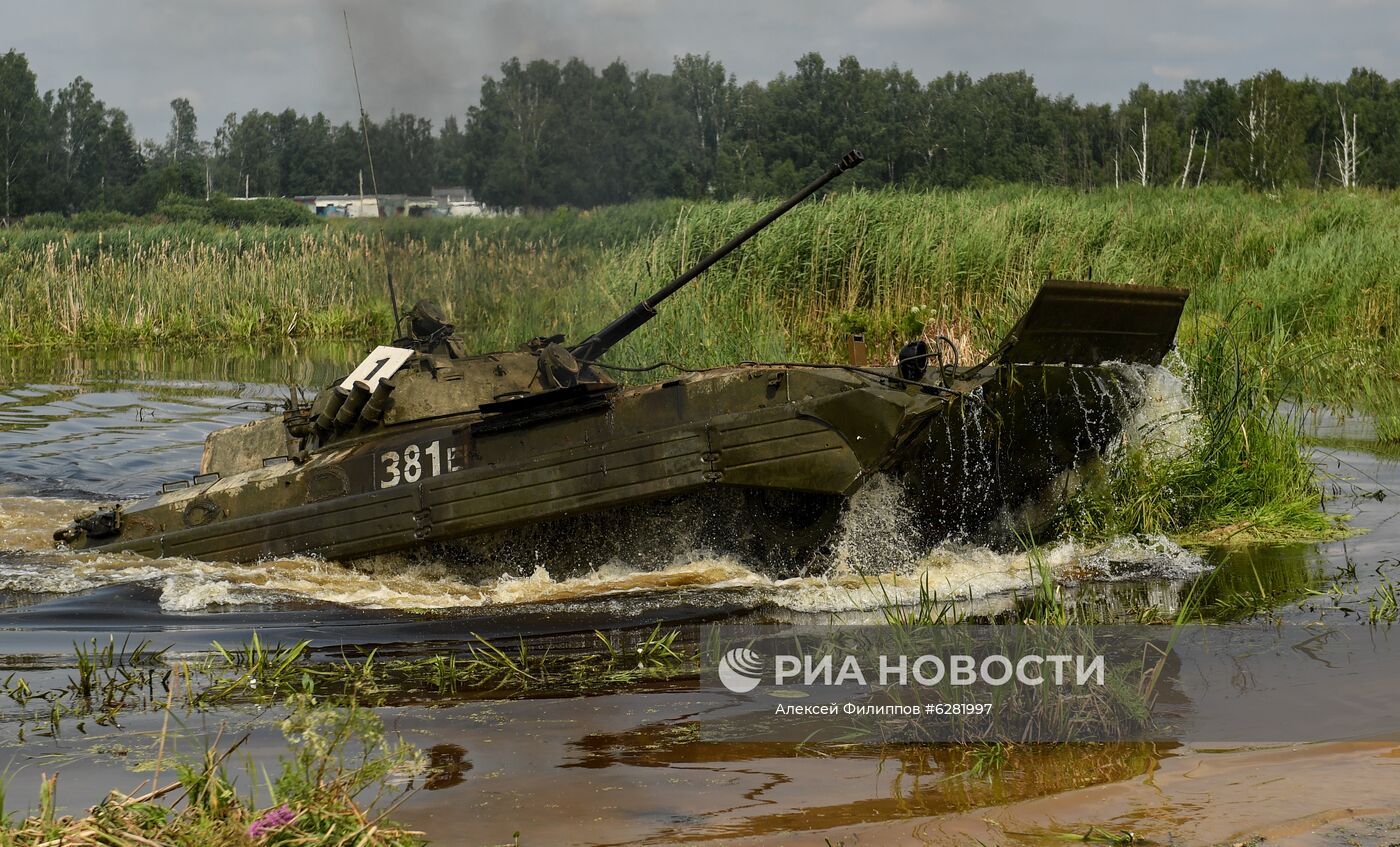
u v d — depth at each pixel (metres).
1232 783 5.12
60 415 18.25
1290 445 11.77
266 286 31.52
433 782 5.51
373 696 6.93
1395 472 12.42
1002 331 14.82
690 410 9.33
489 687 7.06
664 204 34.09
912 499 9.32
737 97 72.12
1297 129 61.97
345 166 78.75
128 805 4.80
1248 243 23.80
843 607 8.52
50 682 7.32
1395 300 19.16
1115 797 5.04
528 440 9.59
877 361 16.77
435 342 11.11
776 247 19.27
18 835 4.54
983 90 75.06
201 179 90.75
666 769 5.61
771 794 5.27
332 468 10.05
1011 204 22.89
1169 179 68.62
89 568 10.00
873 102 71.19
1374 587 8.48
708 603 8.74
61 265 33.72
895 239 19.34
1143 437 10.48
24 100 85.88
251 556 10.09
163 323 30.06
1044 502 10.16
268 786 5.12
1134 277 19.58
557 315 20.92
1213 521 10.60
